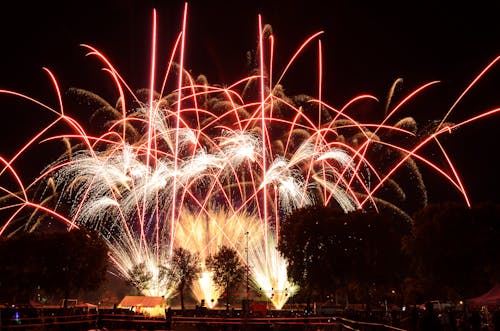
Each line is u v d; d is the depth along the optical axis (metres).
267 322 52.19
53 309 54.06
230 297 99.50
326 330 51.91
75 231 72.69
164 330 51.69
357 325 38.31
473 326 35.34
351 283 65.62
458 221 55.72
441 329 25.50
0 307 49.53
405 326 34.78
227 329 53.66
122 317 54.44
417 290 72.88
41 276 70.50
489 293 48.31
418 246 56.97
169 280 91.06
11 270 70.56
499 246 55.25
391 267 64.56
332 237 64.81
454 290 58.97
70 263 70.50
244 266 92.75
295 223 67.75
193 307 97.44
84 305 69.06
